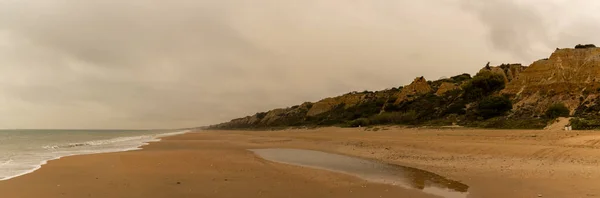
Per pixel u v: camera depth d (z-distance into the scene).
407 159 18.59
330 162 18.55
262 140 43.47
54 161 17.80
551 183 10.53
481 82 55.09
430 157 18.55
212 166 16.52
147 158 19.61
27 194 9.89
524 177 11.80
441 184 11.71
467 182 11.82
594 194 8.91
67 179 12.38
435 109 56.09
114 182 11.87
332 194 10.37
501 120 36.94
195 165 16.78
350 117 77.44
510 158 15.90
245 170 15.31
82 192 10.23
